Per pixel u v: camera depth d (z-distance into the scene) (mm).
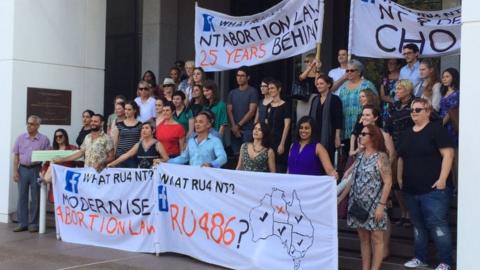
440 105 7898
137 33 15078
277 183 7012
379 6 8453
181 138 8922
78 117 11609
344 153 8406
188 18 14953
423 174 6645
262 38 9312
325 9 13125
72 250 8633
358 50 8539
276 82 8742
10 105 10727
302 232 6809
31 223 10102
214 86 9750
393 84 9125
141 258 8086
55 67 11281
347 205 7562
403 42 8422
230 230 7461
